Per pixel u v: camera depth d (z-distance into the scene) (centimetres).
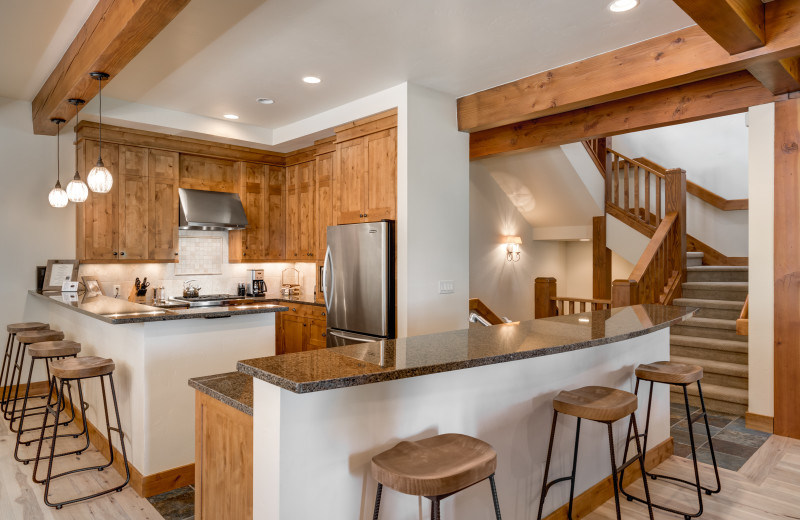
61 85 367
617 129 418
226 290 605
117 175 495
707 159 655
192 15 287
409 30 305
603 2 271
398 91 404
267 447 153
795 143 361
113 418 321
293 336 573
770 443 358
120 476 301
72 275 484
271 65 363
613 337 232
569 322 280
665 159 692
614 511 264
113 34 266
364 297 420
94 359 292
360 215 446
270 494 151
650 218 658
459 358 178
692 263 618
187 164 550
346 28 303
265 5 275
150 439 279
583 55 344
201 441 203
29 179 480
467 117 430
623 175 720
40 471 304
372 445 171
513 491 222
